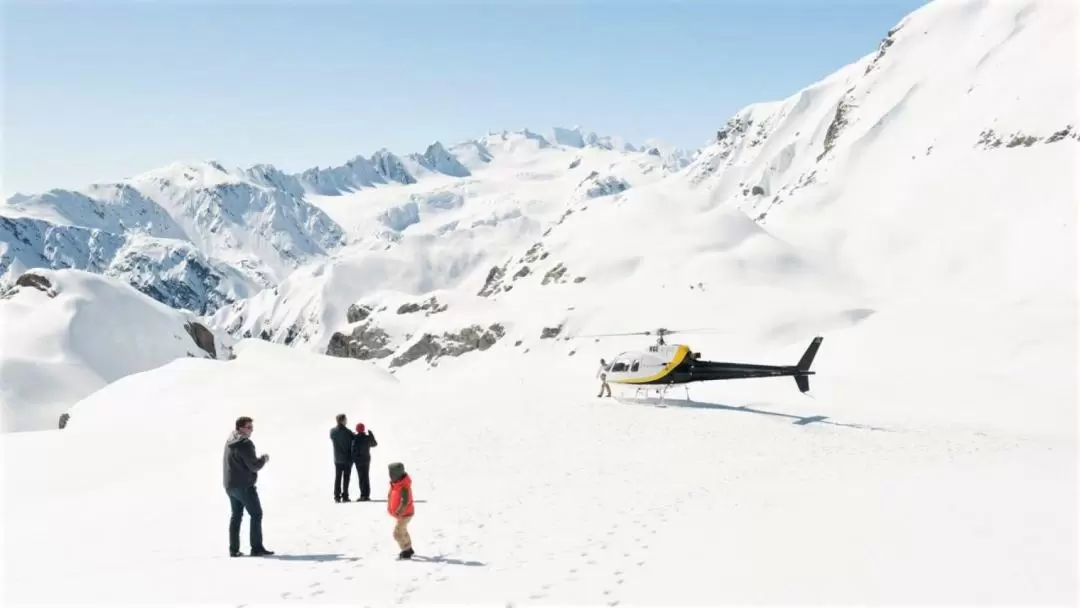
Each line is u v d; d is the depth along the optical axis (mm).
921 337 72250
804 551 11141
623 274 163375
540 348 137875
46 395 124062
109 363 145125
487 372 133250
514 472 22344
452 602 10250
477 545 13953
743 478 20234
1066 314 70812
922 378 56500
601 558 12297
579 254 180000
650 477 20875
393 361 160875
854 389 53500
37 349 137000
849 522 12734
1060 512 12320
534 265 190375
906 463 21891
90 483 27734
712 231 171500
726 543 12336
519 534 14703
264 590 11078
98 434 37781
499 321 153625
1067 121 175500
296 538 15414
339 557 13453
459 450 25969
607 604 9719
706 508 16047
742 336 115062
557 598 10172
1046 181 161750
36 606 10445
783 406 39938
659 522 14922
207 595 10797
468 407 34469
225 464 13742
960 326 72812
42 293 159375
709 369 35094
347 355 181750
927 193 187250
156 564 13203
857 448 25734
